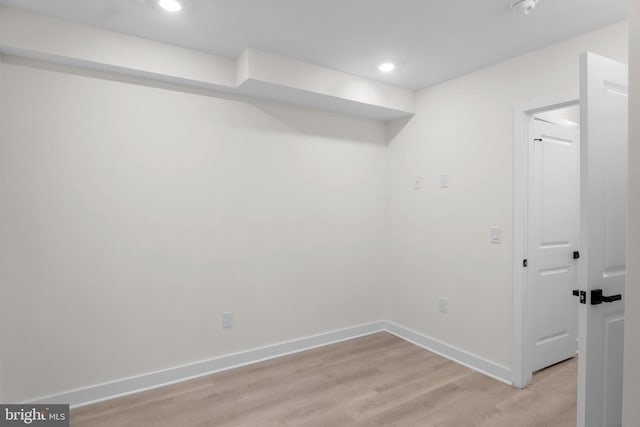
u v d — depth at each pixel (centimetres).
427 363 294
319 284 331
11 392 213
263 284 301
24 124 216
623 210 177
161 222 258
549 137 276
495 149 271
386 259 373
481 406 229
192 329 271
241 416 219
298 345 319
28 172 217
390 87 323
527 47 246
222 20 216
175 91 263
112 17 212
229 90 278
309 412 223
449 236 307
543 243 273
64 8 202
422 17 211
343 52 259
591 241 164
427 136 328
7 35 200
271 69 261
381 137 369
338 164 341
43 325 221
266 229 302
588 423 165
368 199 361
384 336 357
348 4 198
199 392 247
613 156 172
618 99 173
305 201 322
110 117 241
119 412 223
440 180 315
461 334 297
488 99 278
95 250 237
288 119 312
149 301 254
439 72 293
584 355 164
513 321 257
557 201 281
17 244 214
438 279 317
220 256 281
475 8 200
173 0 194
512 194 259
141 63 237
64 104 227
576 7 197
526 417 216
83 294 233
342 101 304
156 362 257
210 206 277
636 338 118
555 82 238
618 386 178
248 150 293
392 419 215
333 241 339
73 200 230
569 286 292
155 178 256
